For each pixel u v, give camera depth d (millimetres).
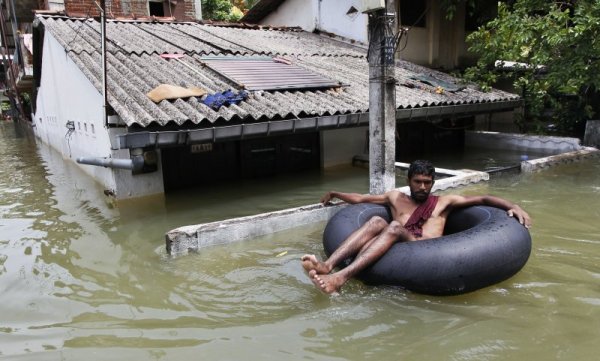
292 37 12875
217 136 6234
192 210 6609
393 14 5633
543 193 6945
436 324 3375
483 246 3779
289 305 3736
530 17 9578
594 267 4285
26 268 4648
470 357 2957
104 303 3859
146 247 5172
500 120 14797
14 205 7152
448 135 11992
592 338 3121
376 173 5945
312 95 8211
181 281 4246
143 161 6645
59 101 10594
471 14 13664
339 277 3648
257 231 5414
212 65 8672
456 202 4586
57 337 3355
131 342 3252
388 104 5781
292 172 9156
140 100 6555
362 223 4535
